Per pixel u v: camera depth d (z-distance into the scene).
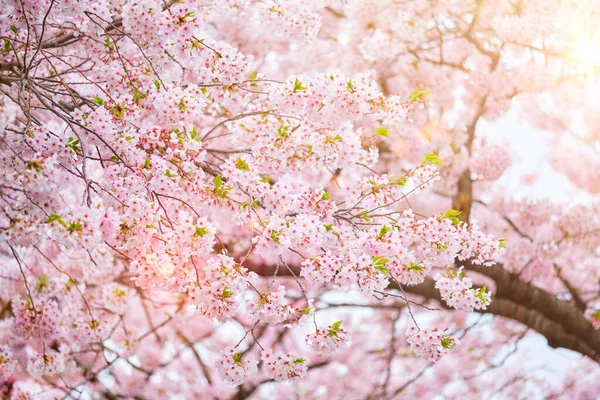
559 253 8.25
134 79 3.84
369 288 3.55
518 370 10.12
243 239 7.05
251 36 7.18
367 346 10.25
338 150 3.92
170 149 3.54
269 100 4.21
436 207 8.21
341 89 3.80
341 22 7.96
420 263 3.71
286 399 9.70
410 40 7.63
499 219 8.55
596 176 8.81
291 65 8.02
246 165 3.66
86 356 8.33
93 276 6.51
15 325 5.15
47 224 3.11
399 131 7.64
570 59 7.92
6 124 3.14
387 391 10.00
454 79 8.28
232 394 9.26
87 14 3.56
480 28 8.01
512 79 8.06
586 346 7.16
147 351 8.94
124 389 8.82
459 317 10.04
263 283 8.70
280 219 3.46
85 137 3.36
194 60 3.70
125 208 3.60
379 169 7.95
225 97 4.11
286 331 9.70
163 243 3.54
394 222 3.76
